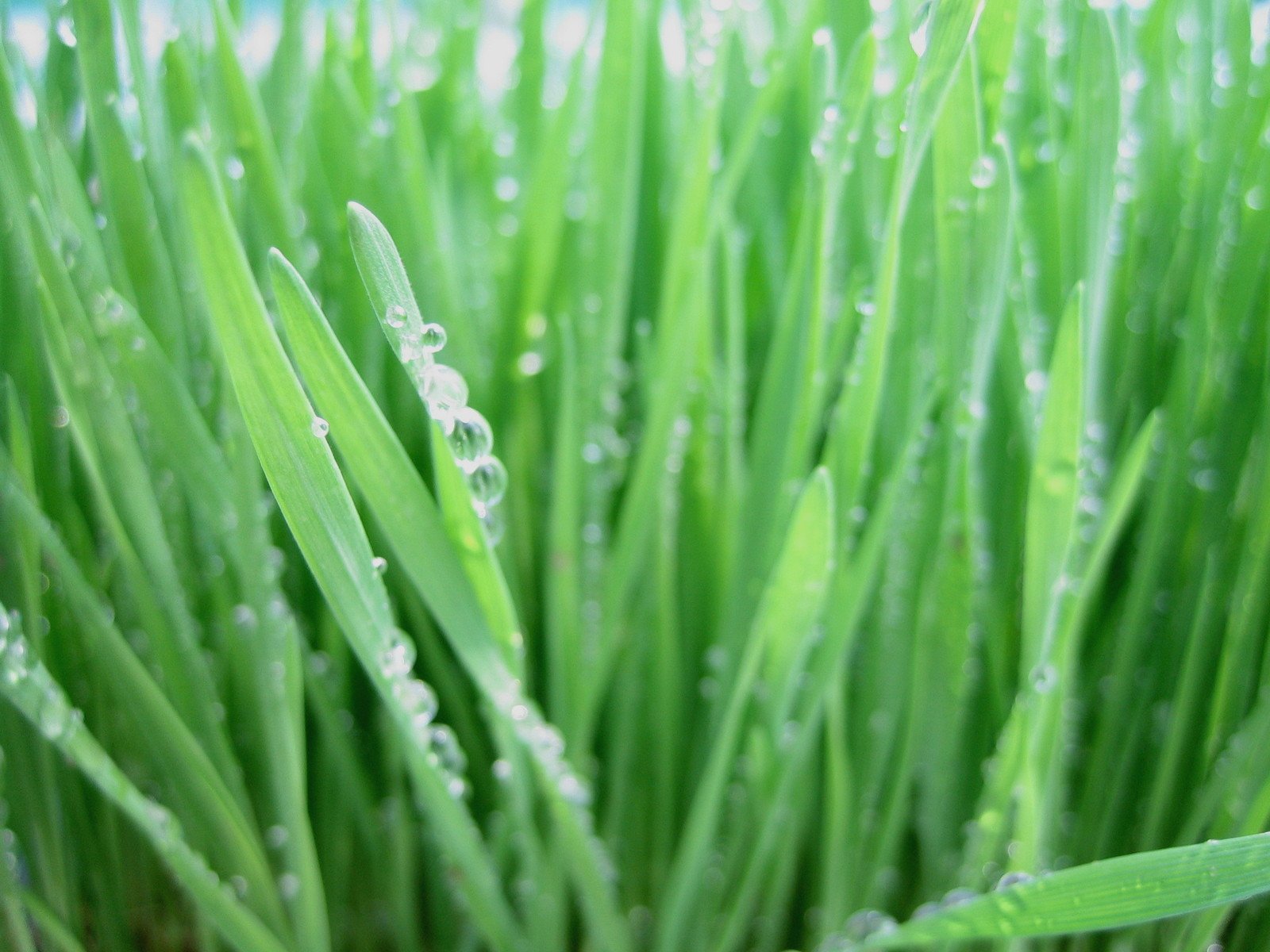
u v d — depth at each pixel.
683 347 0.13
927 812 0.14
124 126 0.12
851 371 0.12
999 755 0.12
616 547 0.13
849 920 0.14
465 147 0.16
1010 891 0.10
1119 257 0.14
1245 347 0.13
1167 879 0.10
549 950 0.14
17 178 0.11
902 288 0.13
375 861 0.15
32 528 0.12
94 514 0.14
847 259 0.15
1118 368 0.14
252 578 0.11
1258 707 0.12
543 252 0.14
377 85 0.15
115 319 0.11
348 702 0.15
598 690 0.13
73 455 0.13
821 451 0.15
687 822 0.15
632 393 0.16
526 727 0.12
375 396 0.14
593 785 0.16
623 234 0.13
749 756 0.13
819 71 0.13
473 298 0.16
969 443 0.12
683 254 0.13
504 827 0.14
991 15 0.10
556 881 0.13
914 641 0.14
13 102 0.11
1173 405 0.13
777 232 0.16
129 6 0.12
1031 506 0.11
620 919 0.13
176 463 0.12
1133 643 0.14
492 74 0.19
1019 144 0.13
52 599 0.13
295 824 0.12
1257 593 0.13
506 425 0.15
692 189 0.13
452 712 0.15
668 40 0.16
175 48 0.11
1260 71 0.13
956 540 0.13
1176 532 0.14
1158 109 0.14
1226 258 0.13
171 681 0.13
